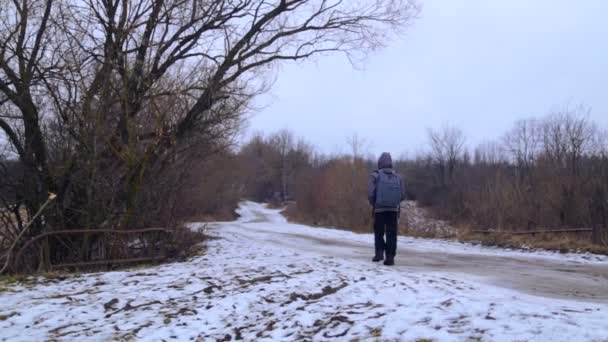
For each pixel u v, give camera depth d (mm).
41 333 5211
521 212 16859
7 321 5652
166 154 11906
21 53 10445
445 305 4820
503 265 8883
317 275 7062
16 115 11344
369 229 25312
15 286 7559
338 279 6684
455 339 3896
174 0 11523
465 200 22203
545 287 6453
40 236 9250
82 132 10367
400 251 11297
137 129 11078
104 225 10602
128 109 10797
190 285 6895
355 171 33625
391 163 8492
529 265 8938
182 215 13070
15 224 11172
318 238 15844
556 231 14344
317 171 42094
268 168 85375
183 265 9359
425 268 8117
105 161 10805
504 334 3807
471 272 7738
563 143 30672
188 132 12148
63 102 10727
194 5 11883
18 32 10609
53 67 10609
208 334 4977
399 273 7070
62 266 9492
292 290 6250
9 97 10383
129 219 10898
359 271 7297
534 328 3844
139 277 7824
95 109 10547
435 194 47469
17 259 8977
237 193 51938
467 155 56938
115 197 10812
